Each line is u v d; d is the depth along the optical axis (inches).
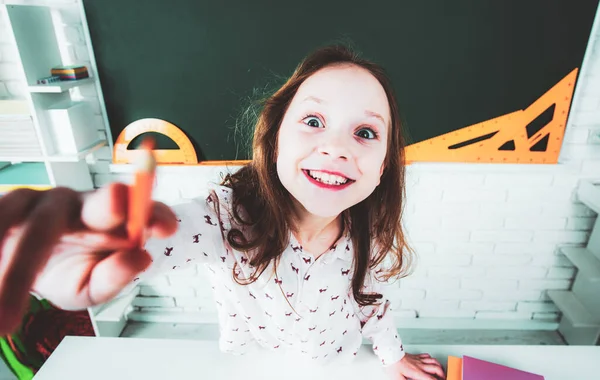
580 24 57.4
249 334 33.9
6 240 9.8
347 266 29.9
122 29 58.8
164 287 79.7
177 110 63.9
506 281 77.7
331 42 59.3
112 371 32.9
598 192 63.5
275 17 58.2
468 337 80.2
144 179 10.0
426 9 57.4
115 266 10.4
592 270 67.0
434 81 61.3
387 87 24.6
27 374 64.3
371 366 34.2
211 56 60.4
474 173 68.0
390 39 59.1
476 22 57.8
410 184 68.9
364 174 21.7
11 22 50.6
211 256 23.8
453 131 64.2
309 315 29.8
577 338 75.2
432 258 75.4
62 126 57.9
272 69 61.0
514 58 59.6
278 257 26.1
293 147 21.5
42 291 11.0
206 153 66.6
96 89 62.7
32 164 67.7
